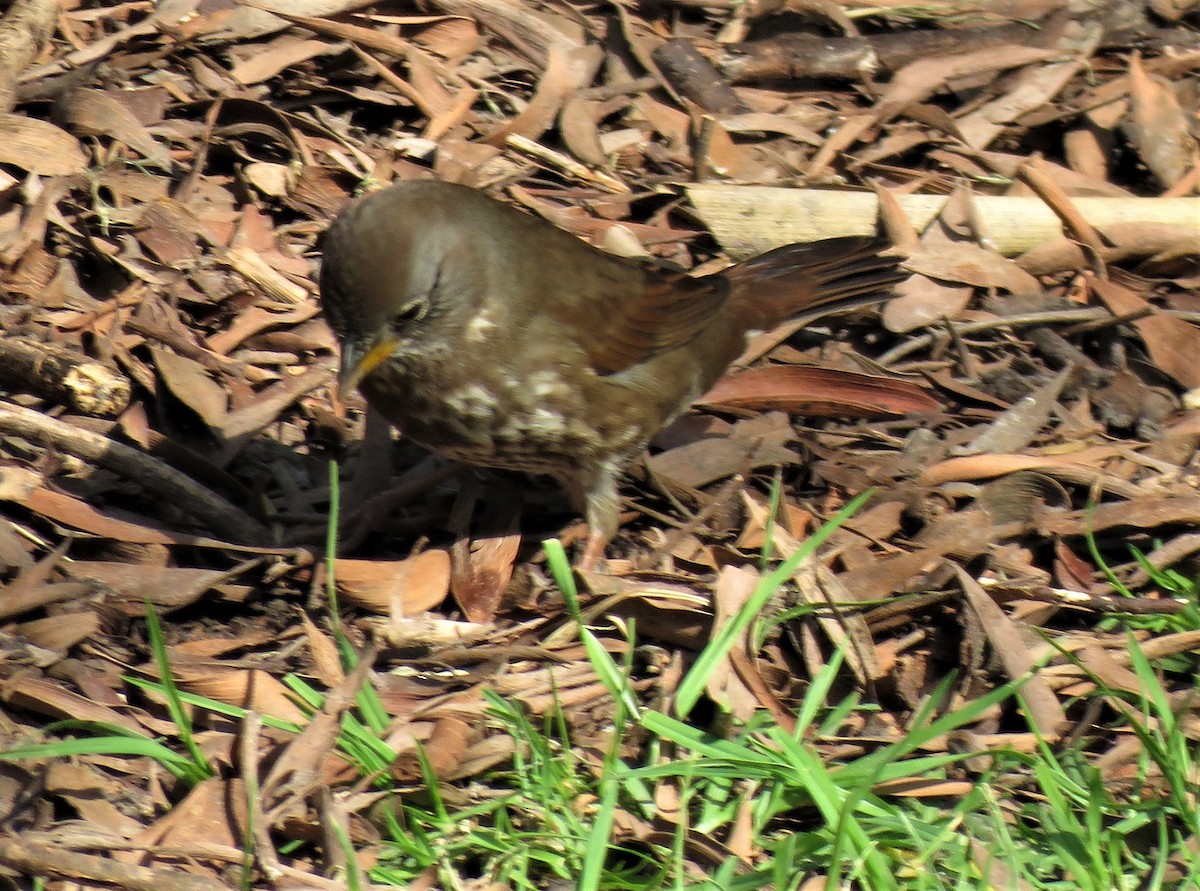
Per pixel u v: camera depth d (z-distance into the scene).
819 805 6.96
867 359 10.65
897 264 10.52
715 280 9.74
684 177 11.67
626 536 9.55
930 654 8.54
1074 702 8.23
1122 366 10.70
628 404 9.16
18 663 7.68
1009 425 10.01
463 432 8.92
